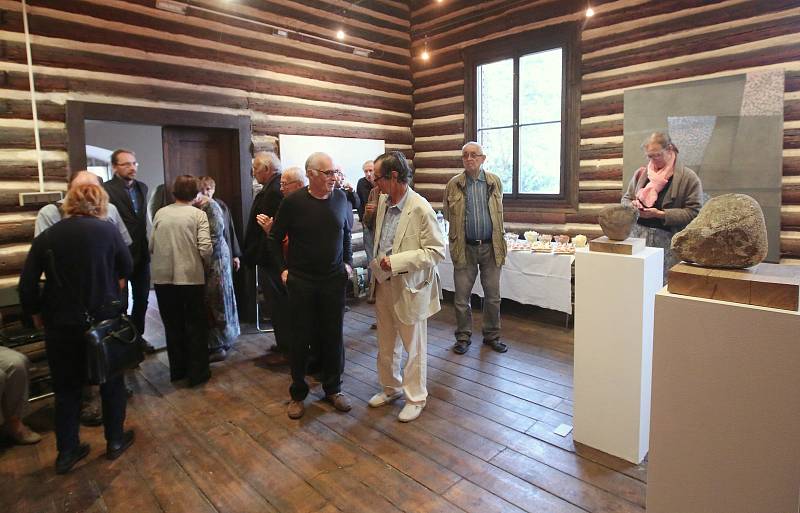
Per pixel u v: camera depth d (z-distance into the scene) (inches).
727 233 62.9
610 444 103.0
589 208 202.8
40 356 144.2
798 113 154.6
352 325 197.3
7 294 139.0
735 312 59.4
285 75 209.8
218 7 187.6
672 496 67.8
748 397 59.7
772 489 59.6
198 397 135.6
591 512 86.4
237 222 201.5
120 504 92.5
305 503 91.1
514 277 193.0
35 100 149.0
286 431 116.6
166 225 137.6
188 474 101.0
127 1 166.4
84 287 97.4
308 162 114.2
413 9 254.7
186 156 189.5
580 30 197.5
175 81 178.4
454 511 87.8
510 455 104.3
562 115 205.8
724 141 167.0
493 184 158.7
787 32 155.0
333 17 224.4
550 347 166.7
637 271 93.8
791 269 63.9
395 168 110.0
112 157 155.5
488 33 226.4
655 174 152.6
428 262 110.7
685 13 173.3
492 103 233.3
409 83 259.4
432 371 148.6
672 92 176.6
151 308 233.0
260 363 159.8
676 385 65.2
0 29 143.2
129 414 126.5
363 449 108.2
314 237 117.1
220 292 158.6
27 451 111.4
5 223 143.9
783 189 158.9
